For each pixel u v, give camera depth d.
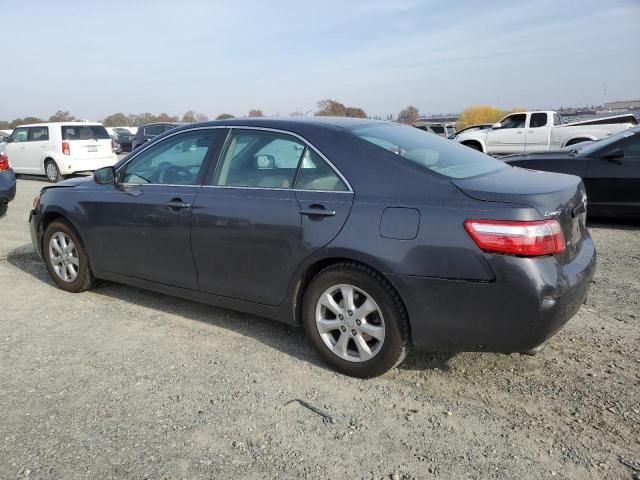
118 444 2.76
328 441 2.77
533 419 2.92
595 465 2.55
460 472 2.52
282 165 3.62
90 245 4.69
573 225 3.15
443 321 2.99
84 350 3.85
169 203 4.05
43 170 15.73
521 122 16.45
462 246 2.87
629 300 4.61
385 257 3.05
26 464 2.61
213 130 4.06
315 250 3.32
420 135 3.93
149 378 3.43
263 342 3.94
